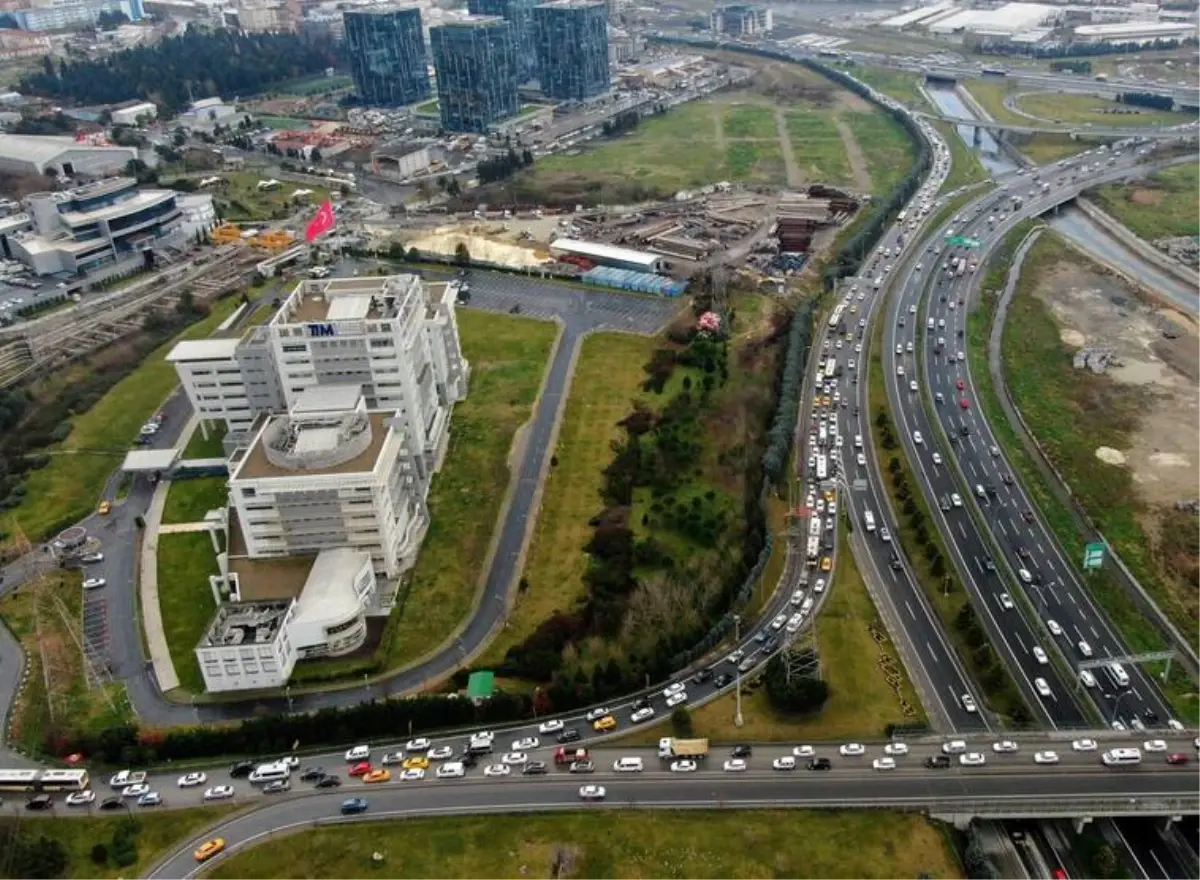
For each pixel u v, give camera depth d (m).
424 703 197.75
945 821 173.00
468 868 167.50
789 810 174.88
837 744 188.38
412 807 180.38
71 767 193.75
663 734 193.75
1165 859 169.75
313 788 186.00
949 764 181.75
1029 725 192.50
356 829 176.00
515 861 168.38
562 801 179.62
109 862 172.62
